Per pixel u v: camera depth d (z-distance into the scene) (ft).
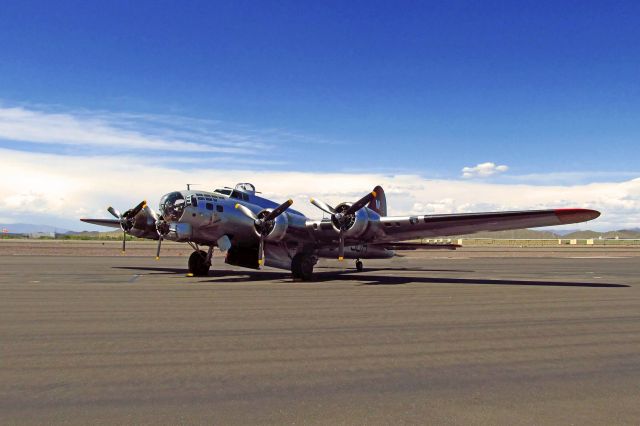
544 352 22.29
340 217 60.75
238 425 13.60
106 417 14.05
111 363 19.67
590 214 52.60
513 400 15.80
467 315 32.78
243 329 26.96
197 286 50.49
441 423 13.88
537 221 57.00
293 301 39.27
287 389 16.72
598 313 34.35
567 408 15.10
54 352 21.33
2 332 25.46
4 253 120.98
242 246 66.03
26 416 14.05
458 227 61.77
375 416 14.37
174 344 23.13
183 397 15.80
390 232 65.26
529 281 62.13
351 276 69.72
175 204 58.29
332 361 20.36
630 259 139.23
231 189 64.69
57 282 52.54
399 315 32.45
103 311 32.65
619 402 15.67
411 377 18.22
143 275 63.82
